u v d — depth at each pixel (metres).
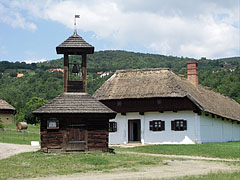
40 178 16.73
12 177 16.98
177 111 38.44
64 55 26.52
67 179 16.31
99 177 16.89
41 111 24.95
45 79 115.12
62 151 25.23
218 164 22.77
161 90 38.53
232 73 101.81
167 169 19.98
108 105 40.59
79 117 25.58
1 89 109.19
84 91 26.31
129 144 39.09
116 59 158.50
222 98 53.09
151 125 39.28
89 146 25.52
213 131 41.88
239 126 51.66
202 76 101.81
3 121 62.69
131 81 41.22
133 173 18.30
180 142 38.12
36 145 33.62
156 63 149.88
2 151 28.06
